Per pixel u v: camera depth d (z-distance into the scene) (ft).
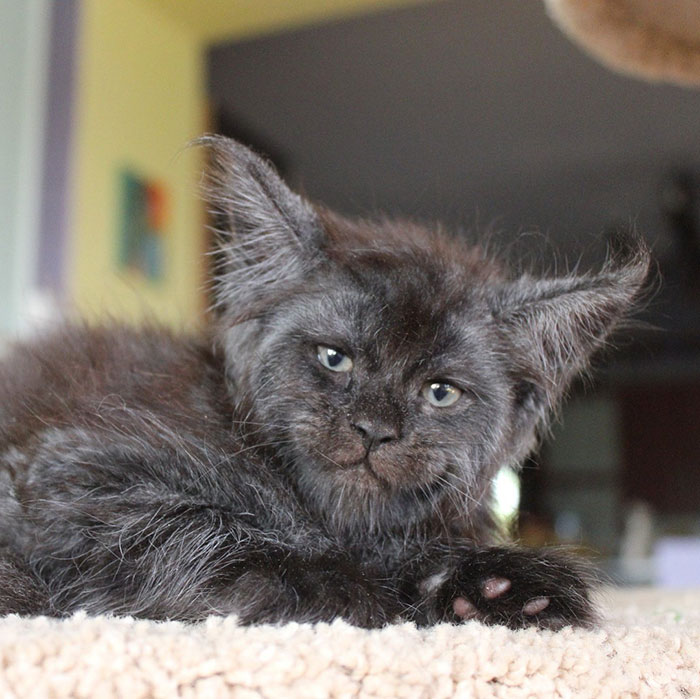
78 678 0.69
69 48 2.26
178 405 1.01
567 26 1.52
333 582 0.90
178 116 2.64
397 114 3.61
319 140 3.84
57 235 2.18
